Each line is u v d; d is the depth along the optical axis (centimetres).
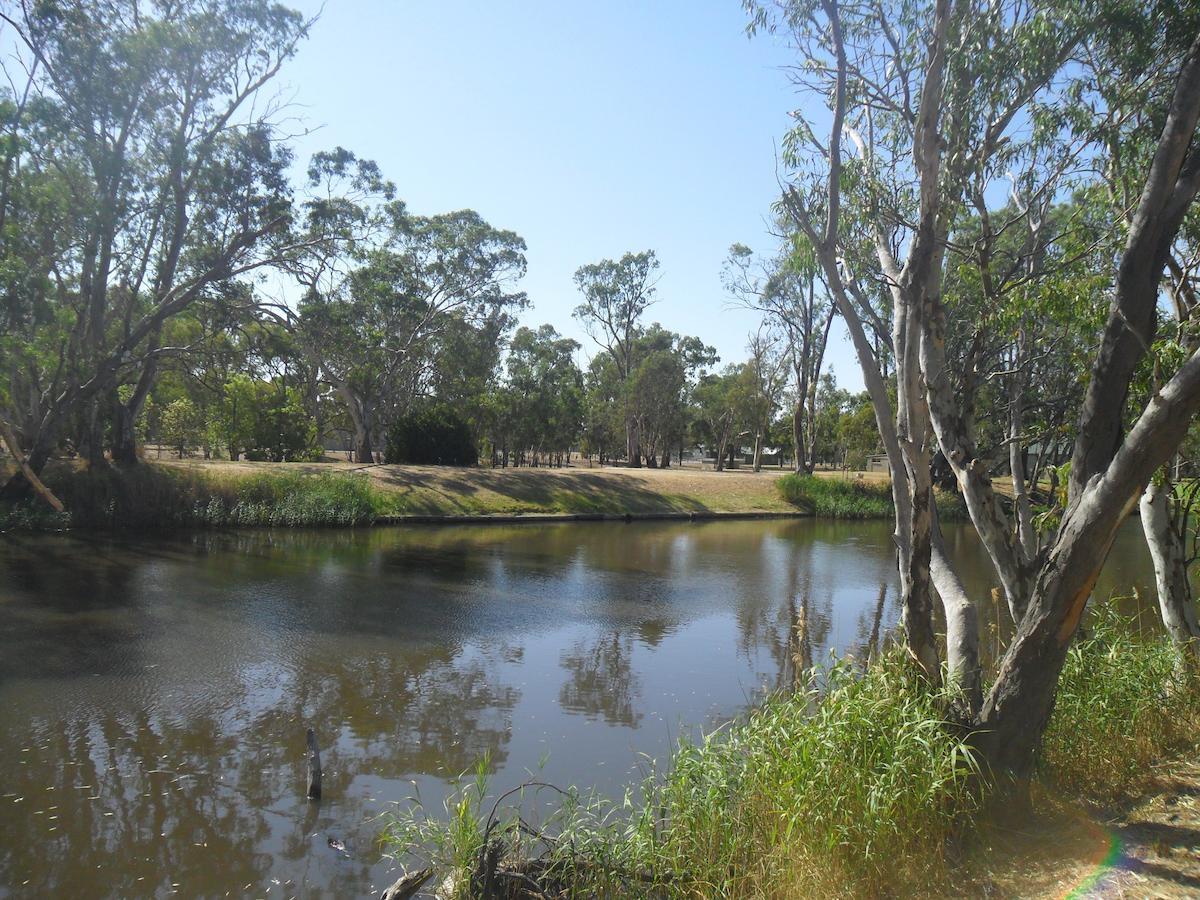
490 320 4862
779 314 4691
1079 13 766
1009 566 722
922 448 674
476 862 586
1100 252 901
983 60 790
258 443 4144
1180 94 580
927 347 740
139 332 2588
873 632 1557
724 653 1369
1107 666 817
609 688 1152
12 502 2473
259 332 2778
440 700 1077
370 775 827
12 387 2641
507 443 5531
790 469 7131
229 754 877
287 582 1859
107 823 721
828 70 854
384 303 4003
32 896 611
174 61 2409
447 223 4700
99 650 1261
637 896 568
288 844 688
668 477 4372
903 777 580
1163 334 868
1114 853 545
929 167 688
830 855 554
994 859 555
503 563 2302
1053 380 1151
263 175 2631
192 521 2705
